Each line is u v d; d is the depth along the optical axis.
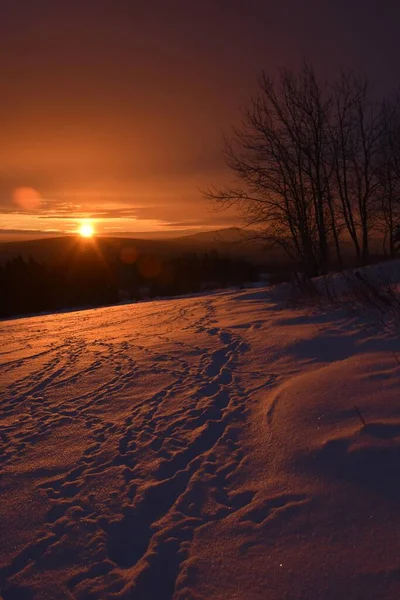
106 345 9.87
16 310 73.88
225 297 18.44
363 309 9.18
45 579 2.84
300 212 25.20
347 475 3.38
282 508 3.19
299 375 6.07
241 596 2.52
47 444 4.78
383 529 2.79
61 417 5.53
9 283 75.44
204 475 3.86
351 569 2.55
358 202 26.78
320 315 9.81
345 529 2.87
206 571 2.75
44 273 78.31
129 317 15.30
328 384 5.19
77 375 7.42
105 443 4.70
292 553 2.77
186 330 10.87
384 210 26.77
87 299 72.75
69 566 2.94
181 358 7.95
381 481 3.21
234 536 3.02
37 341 11.46
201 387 6.23
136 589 2.69
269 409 5.01
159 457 4.30
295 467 3.69
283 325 9.58
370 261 20.28
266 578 2.61
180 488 3.74
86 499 3.67
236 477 3.78
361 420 4.13
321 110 24.84
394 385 4.72
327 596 2.41
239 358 7.51
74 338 11.39
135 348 9.18
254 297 16.88
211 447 4.39
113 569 2.89
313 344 7.38
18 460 4.45
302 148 24.70
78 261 80.31
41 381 7.23
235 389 6.02
